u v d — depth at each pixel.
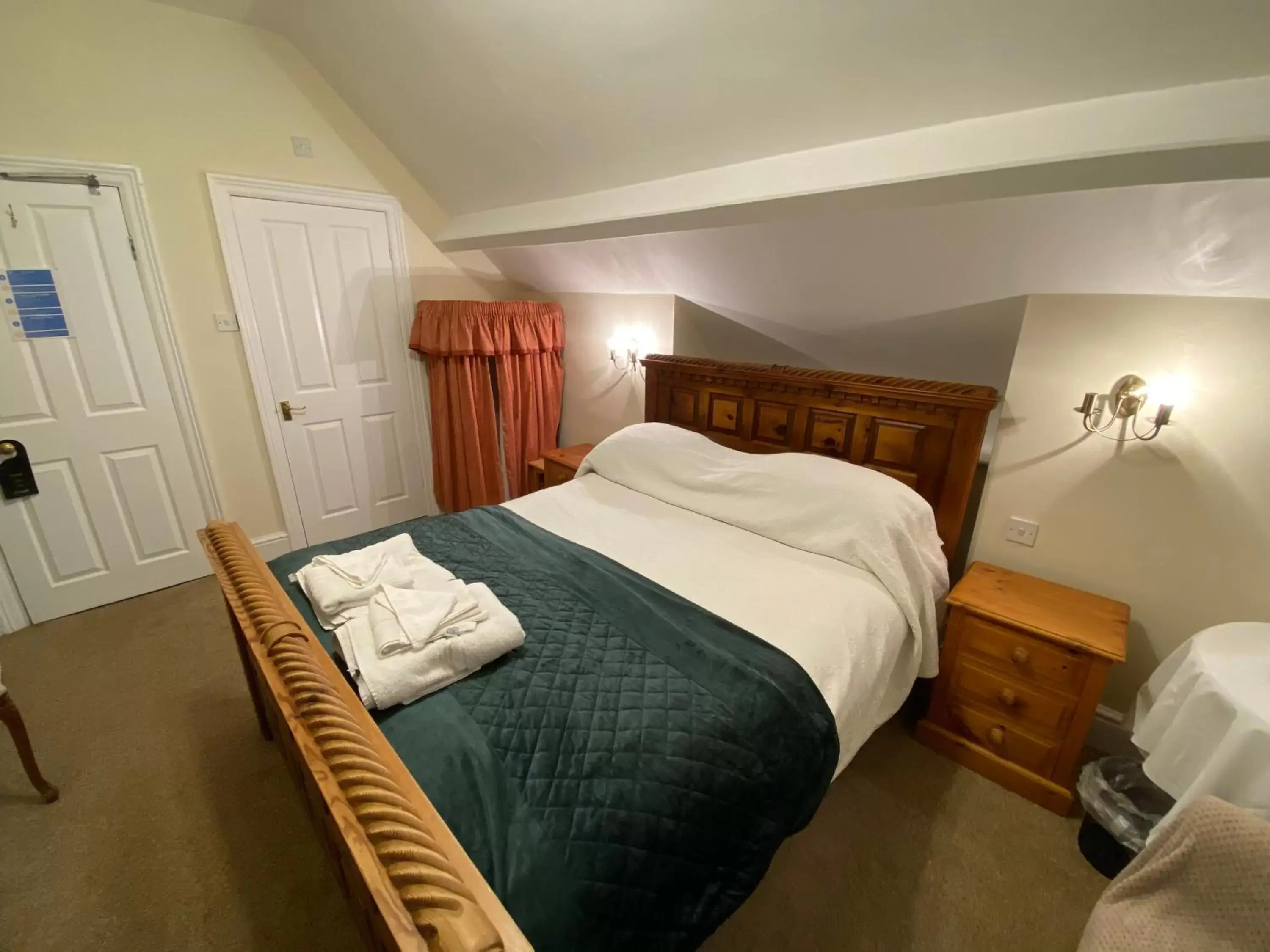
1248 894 0.90
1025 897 1.48
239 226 2.74
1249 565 1.60
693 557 1.85
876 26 1.24
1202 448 1.60
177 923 1.40
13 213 2.22
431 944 0.64
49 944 1.35
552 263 3.13
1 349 2.29
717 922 1.01
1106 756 1.88
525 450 3.68
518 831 0.93
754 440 2.55
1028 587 1.88
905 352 2.29
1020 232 1.53
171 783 1.78
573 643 1.40
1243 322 1.48
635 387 3.20
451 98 2.29
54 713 2.06
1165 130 1.12
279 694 1.09
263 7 2.38
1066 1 1.04
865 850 1.59
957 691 1.87
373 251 3.18
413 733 1.11
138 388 2.63
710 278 2.46
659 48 1.57
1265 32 0.96
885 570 1.70
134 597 2.81
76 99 2.28
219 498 2.97
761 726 1.18
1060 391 1.79
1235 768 1.11
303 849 1.59
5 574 2.46
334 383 3.22
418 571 1.63
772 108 1.58
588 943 0.84
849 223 1.76
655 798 1.01
